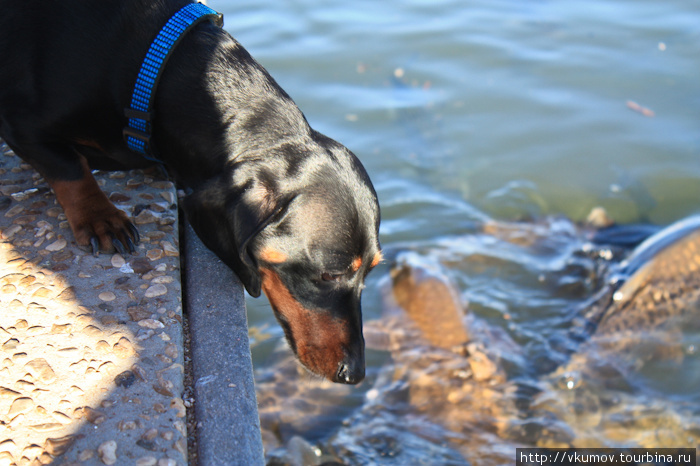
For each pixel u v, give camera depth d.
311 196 0.76
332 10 1.90
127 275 0.78
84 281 0.77
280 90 0.81
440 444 1.00
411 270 1.21
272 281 0.79
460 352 1.11
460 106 1.56
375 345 1.12
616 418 1.04
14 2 0.78
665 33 1.81
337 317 0.78
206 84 0.79
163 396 0.69
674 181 1.40
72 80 0.78
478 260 1.26
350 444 1.00
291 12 1.88
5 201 0.83
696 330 1.16
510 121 1.53
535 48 1.75
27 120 0.78
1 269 0.77
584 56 1.72
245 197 0.75
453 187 1.38
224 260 0.76
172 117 0.78
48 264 0.78
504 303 1.19
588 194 1.38
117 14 0.78
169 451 0.66
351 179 0.77
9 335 0.72
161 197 0.86
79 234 0.79
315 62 1.66
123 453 0.65
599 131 1.50
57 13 0.78
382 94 1.58
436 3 1.95
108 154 0.83
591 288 1.22
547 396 1.06
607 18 1.88
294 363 1.10
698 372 1.10
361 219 0.76
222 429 0.69
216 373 0.72
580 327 1.16
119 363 0.71
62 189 0.80
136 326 0.74
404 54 1.71
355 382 0.77
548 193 1.38
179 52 0.79
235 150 0.78
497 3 1.96
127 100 0.78
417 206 1.34
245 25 1.80
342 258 0.76
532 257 1.27
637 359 1.12
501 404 1.05
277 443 1.00
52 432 0.66
